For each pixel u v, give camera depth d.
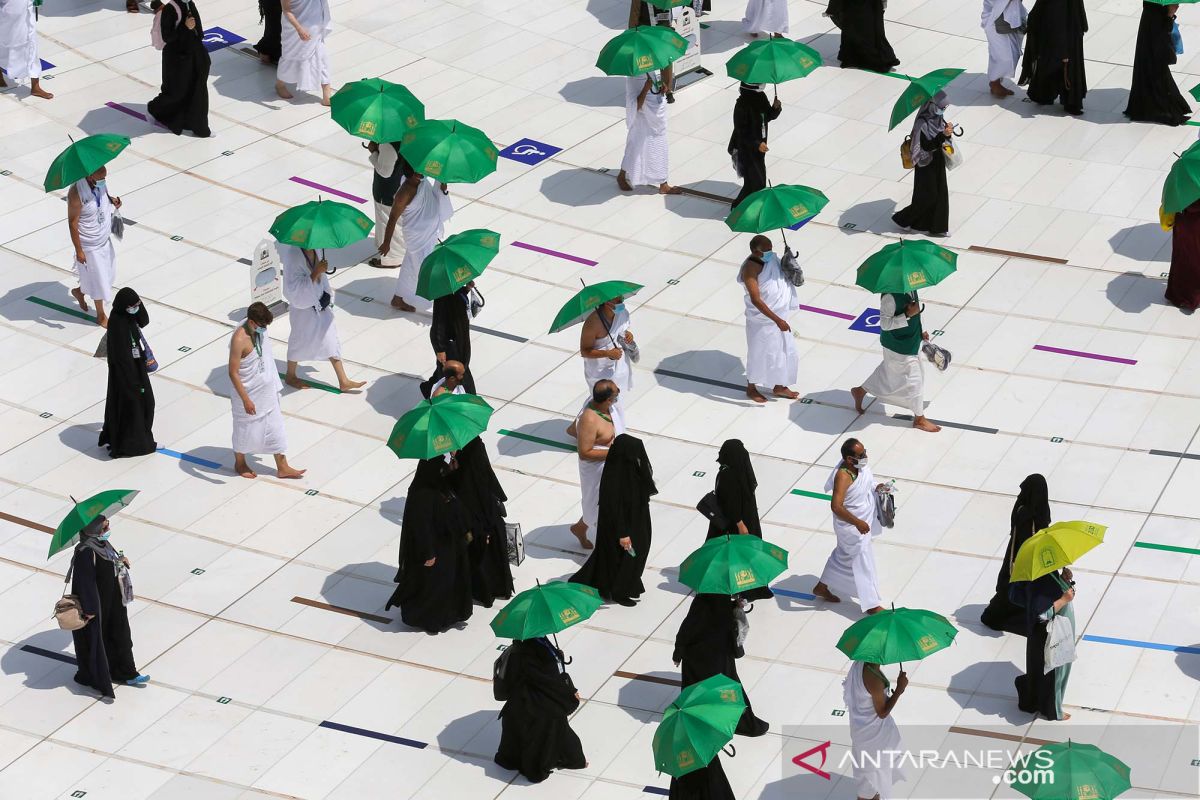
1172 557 38.59
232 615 37.66
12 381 45.69
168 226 52.62
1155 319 48.03
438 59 63.91
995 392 45.12
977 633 36.62
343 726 34.38
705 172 56.78
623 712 34.78
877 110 60.12
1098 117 59.12
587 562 38.06
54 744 33.75
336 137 58.25
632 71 52.12
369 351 47.69
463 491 37.16
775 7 64.38
